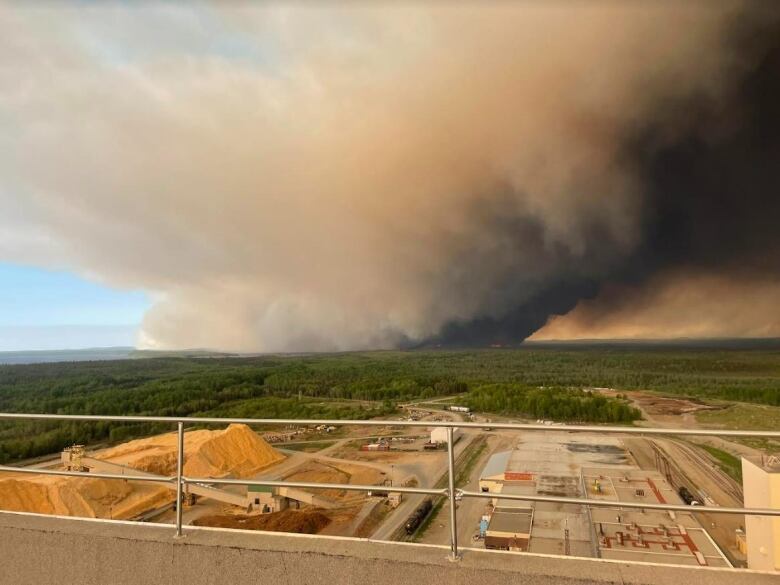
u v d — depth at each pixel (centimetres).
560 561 332
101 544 398
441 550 351
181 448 402
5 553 420
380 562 339
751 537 640
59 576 405
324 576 347
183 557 377
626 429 313
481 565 328
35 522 427
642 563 329
